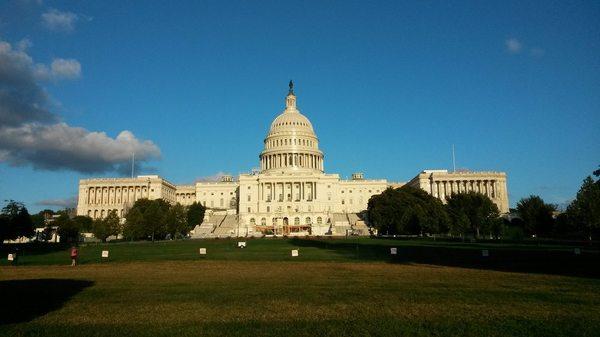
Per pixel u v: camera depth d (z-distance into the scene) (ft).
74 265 165.89
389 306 78.74
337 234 542.98
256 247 270.05
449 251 216.54
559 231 379.76
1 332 62.28
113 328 64.54
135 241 418.72
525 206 412.77
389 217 474.08
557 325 64.23
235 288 100.94
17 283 112.37
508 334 59.98
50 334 61.46
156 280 117.29
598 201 265.75
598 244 274.98
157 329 63.82
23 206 392.88
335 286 103.55
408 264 158.71
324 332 61.62
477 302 81.82
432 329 62.75
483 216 394.52
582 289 96.22
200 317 71.15
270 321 68.13
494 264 153.89
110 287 103.81
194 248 267.59
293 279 117.80
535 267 142.31
